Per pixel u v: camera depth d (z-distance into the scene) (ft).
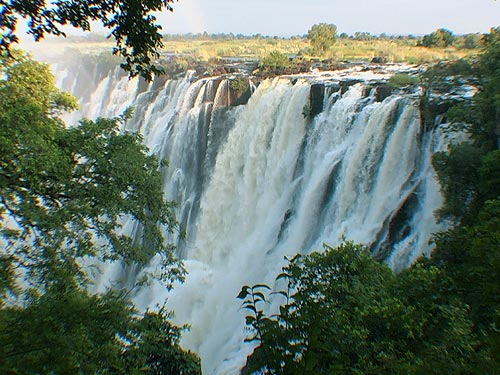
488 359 17.12
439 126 62.85
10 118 38.58
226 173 97.40
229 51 226.38
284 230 79.77
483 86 59.11
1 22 23.81
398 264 59.21
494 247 24.84
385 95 74.33
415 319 28.30
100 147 45.80
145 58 27.12
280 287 69.31
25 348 19.70
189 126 103.55
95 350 23.54
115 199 43.14
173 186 104.83
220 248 91.91
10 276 33.40
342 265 37.76
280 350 13.33
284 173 85.40
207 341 72.49
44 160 37.76
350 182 70.03
